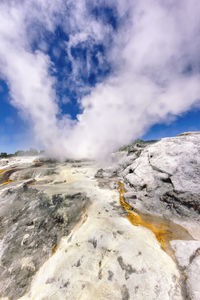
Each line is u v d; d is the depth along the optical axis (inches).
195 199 405.7
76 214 490.0
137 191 596.1
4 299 271.1
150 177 585.3
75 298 215.8
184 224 378.9
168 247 299.3
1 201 608.4
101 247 307.0
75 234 385.4
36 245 378.0
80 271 261.7
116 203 533.6
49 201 556.1
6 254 358.6
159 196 501.4
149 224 397.7
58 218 464.1
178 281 215.2
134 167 756.0
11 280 302.2
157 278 219.6
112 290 215.2
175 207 438.0
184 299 189.6
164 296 194.7
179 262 250.8
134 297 201.0
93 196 596.7
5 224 469.7
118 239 321.1
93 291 219.0
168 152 598.9
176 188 458.9
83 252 305.1
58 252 345.7
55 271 280.5
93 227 380.8
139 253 268.4
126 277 229.6
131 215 451.5
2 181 933.2
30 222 452.8
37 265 328.2
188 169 482.3
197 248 266.4
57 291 235.5
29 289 279.9
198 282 198.4
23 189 679.1
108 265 258.1
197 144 540.1
